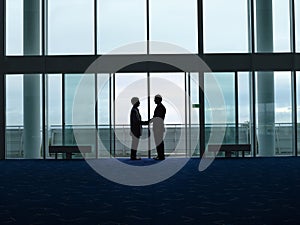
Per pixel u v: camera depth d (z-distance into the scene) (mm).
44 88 15945
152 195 7367
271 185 8391
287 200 6703
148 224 5188
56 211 6031
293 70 15992
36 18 16547
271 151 16281
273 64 16000
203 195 7293
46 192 7801
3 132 15758
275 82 16375
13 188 8328
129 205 6453
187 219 5426
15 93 16391
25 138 16328
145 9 16625
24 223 5293
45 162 14523
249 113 16328
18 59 15930
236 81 16234
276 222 5188
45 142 15992
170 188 8172
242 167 12086
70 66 15945
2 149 15750
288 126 16406
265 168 11727
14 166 13094
